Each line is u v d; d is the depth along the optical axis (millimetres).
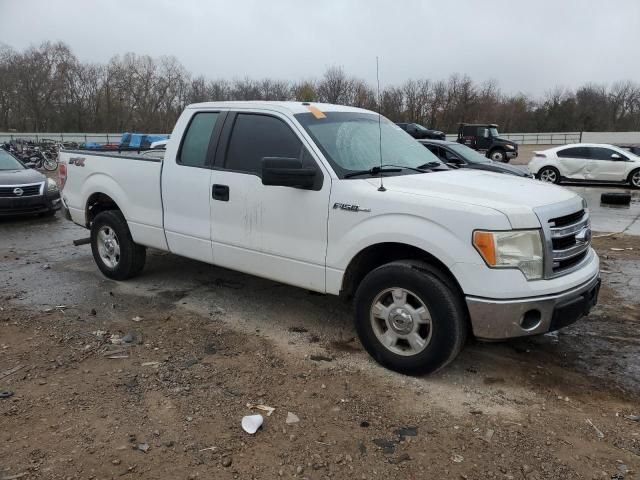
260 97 58812
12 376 3801
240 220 4590
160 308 5191
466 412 3396
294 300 5418
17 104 70562
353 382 3748
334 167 4074
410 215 3625
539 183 4230
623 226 10383
